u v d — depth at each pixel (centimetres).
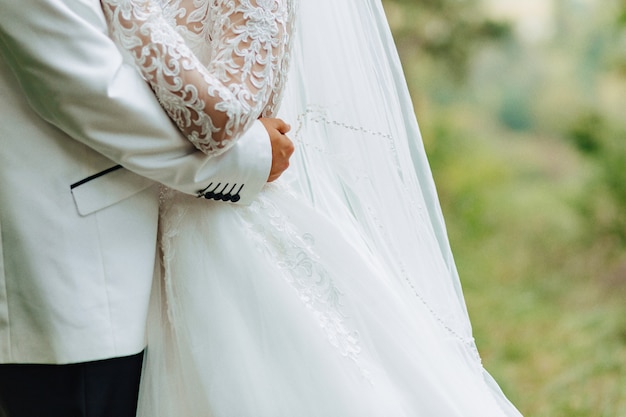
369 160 197
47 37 145
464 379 188
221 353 159
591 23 865
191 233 165
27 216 153
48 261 153
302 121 194
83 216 155
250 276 163
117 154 152
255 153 162
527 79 844
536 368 504
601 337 540
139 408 164
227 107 152
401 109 209
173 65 151
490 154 819
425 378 171
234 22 158
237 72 156
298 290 167
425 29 831
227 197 164
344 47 198
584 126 819
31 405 160
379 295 176
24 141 154
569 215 727
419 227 200
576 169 794
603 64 851
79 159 155
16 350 155
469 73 838
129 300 158
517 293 619
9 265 154
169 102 152
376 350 171
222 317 161
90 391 158
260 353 161
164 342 167
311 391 160
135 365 164
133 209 160
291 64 194
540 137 832
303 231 174
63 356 154
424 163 209
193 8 168
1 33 145
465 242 716
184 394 162
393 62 208
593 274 654
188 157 156
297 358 161
